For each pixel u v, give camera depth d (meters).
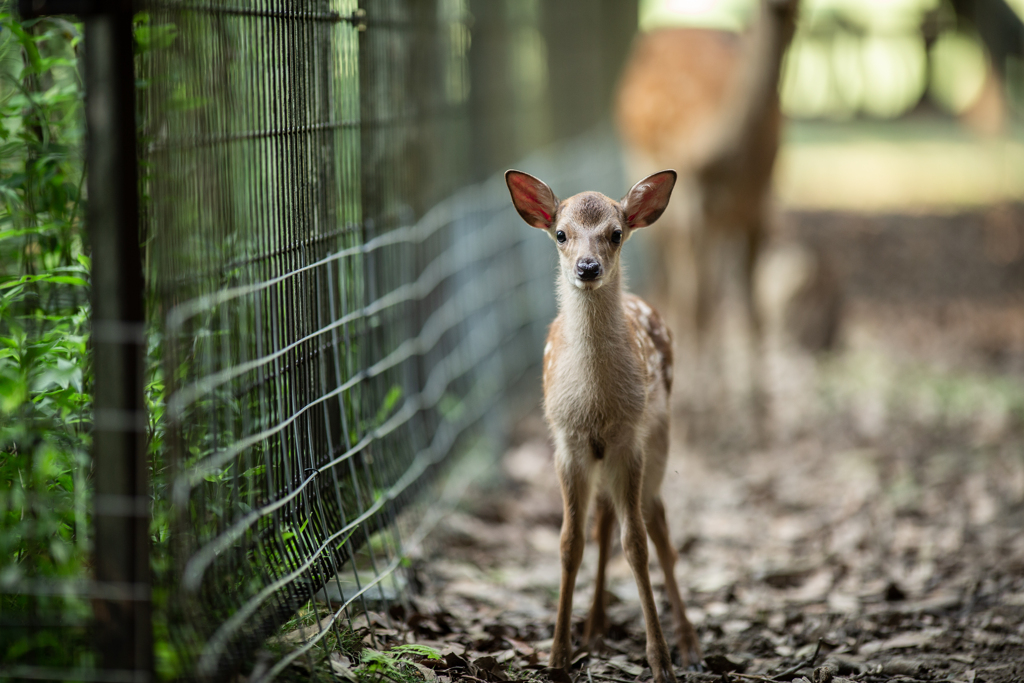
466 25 10.81
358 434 6.66
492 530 8.97
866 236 20.33
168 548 4.48
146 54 4.76
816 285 15.02
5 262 5.97
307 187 5.88
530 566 8.26
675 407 12.41
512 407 12.54
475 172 11.38
